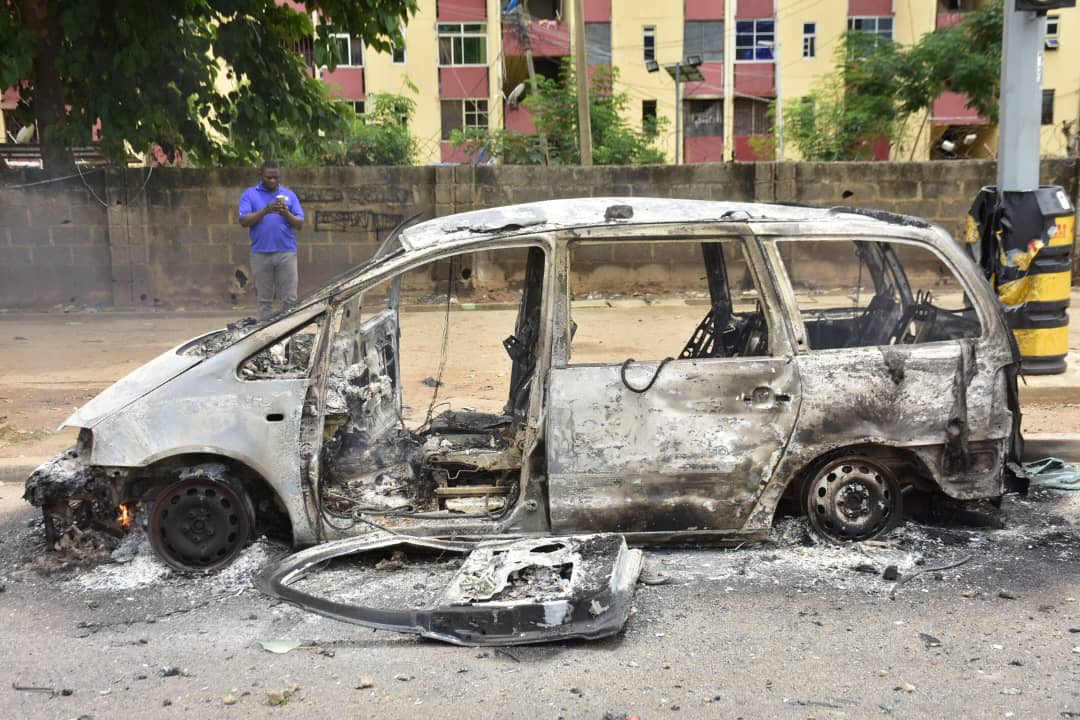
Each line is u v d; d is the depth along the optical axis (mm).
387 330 5770
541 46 36594
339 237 14602
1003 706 3121
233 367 4418
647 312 6055
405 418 7082
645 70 38188
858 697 3203
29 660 3635
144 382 4504
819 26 38250
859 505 4559
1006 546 4641
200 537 4465
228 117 13875
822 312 5055
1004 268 7328
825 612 3914
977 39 30078
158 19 12562
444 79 34531
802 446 4383
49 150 13953
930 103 31281
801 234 4523
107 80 13078
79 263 14359
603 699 3230
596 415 4316
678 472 4340
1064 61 36812
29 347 11039
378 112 27656
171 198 14281
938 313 4727
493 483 4852
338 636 3807
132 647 3742
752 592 4121
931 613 3887
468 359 9758
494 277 14477
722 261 4859
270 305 10094
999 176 7363
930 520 4980
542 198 14758
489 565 4012
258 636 3818
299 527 4410
